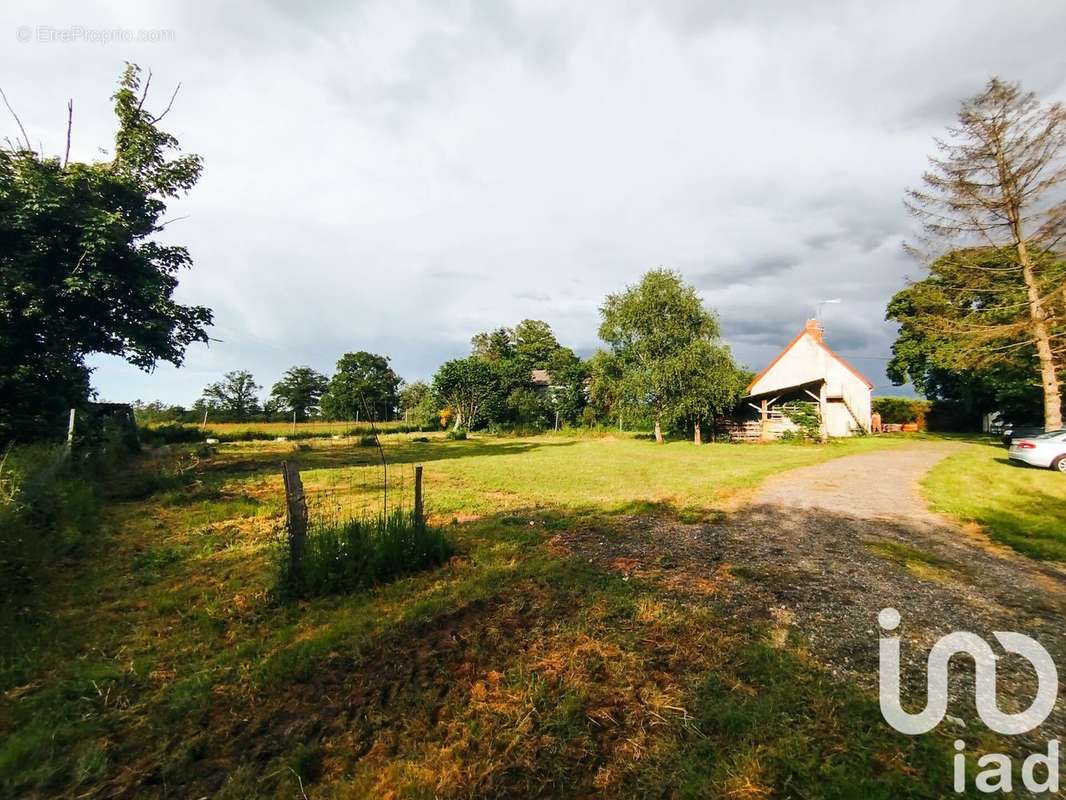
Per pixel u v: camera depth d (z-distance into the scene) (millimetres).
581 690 2988
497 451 21641
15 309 11609
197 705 2889
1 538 4738
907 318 20016
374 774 2348
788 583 4871
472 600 4391
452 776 2320
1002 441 21812
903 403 35312
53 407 12219
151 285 13773
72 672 3203
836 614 4141
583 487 10930
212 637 3768
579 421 39500
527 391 41031
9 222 11398
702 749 2469
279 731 2678
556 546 6172
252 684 3100
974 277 17609
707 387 24109
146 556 5609
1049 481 10727
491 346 65000
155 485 9797
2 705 2840
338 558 4824
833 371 31828
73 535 5914
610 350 28672
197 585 4852
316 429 35344
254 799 2184
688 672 3207
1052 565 5516
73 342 13336
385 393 51562
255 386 56188
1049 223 15859
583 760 2430
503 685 3086
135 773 2359
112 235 12727
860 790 2156
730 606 4297
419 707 2869
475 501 9211
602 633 3756
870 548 6102
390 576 5031
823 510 8234
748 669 3227
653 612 4129
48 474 7082
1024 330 16484
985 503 8586
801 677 3117
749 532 6871
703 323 25922
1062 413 23484
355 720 2760
